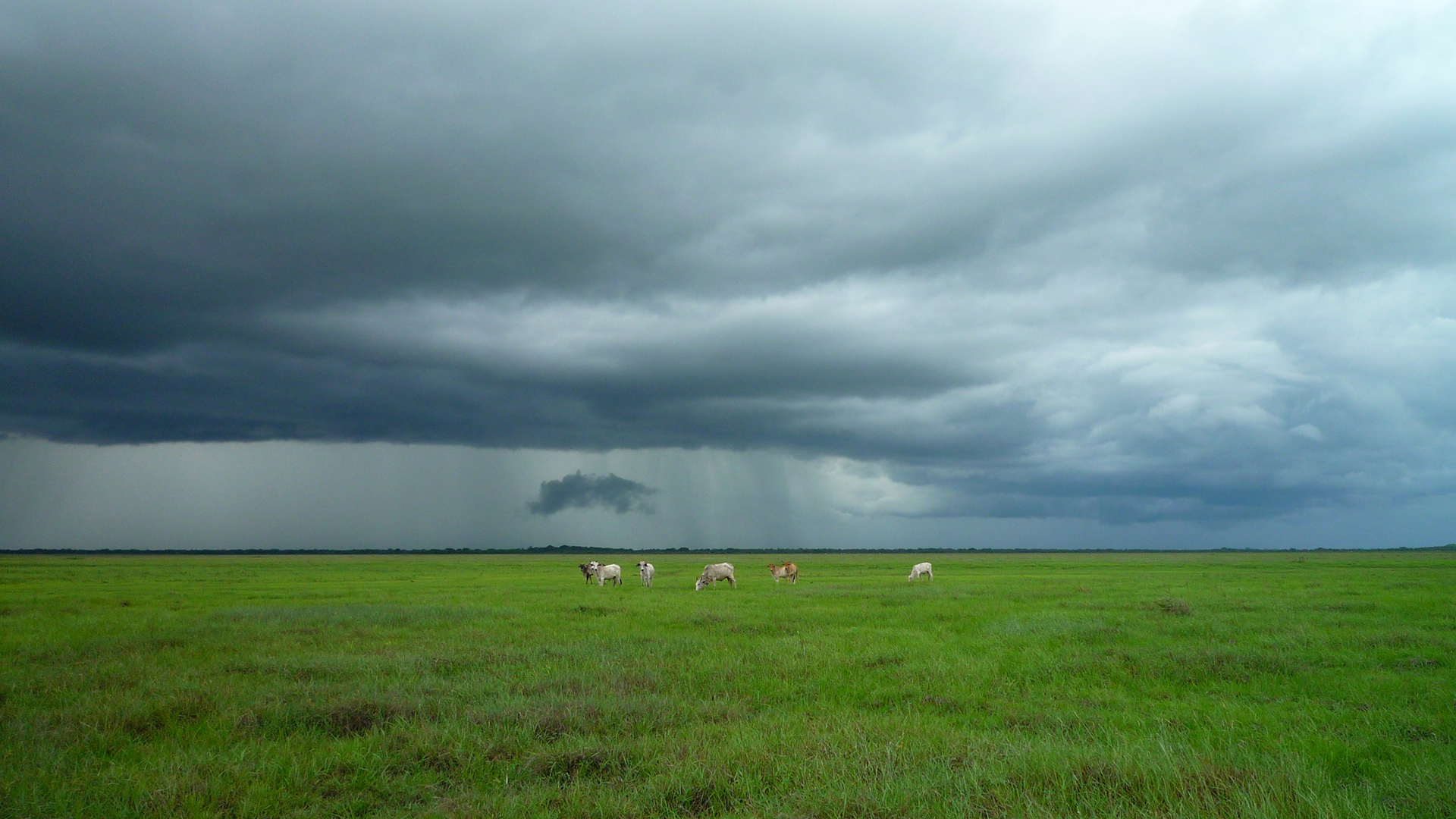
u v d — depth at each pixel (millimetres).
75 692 13273
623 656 16672
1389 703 12047
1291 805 7371
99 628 22812
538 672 14695
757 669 15258
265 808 7992
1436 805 7629
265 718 11336
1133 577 50250
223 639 19656
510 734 10375
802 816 7250
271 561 113250
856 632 20734
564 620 24359
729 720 11469
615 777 8938
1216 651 15742
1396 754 9516
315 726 11039
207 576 58094
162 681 13789
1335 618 22016
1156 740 9805
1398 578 45562
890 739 10000
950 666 15352
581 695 12547
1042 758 8578
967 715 11961
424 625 22859
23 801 7867
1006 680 14273
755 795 8172
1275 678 13875
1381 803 7855
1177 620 21734
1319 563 77562
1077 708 12125
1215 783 7773
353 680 14016
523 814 7695
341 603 31703
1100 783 7977
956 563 90500
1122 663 15234
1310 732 10430
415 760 9422
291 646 18547
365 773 8953
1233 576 50844
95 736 10516
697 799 8148
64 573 62469
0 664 16406
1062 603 28594
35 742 10172
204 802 8117
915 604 28969
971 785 7879
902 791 7723
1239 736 10391
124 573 64375
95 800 8008
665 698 12438
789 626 22125
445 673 15070
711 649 17672
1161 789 7688
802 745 9727
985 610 26250
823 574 64562
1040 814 7070
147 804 7988
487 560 138375
